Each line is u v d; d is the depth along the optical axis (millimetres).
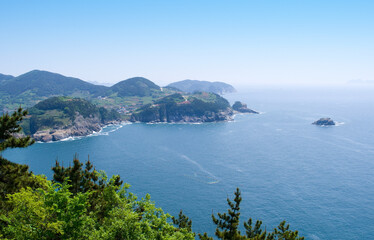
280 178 157000
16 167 29234
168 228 32125
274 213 115250
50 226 23562
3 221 25688
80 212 25969
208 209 119438
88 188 36594
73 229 25062
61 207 25219
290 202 125438
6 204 26406
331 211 116938
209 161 193500
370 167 176375
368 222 108312
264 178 157125
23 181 29453
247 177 159000
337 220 109625
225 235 32344
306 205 122438
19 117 26750
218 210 118250
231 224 32938
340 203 124562
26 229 22891
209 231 102250
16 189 28047
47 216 24375
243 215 113625
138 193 136125
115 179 36438
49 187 26391
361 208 119812
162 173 167250
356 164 182875
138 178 158375
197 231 102062
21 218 23859
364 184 147375
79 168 36375
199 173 167000
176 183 150125
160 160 196875
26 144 27281
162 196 132750
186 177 159750
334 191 137875
